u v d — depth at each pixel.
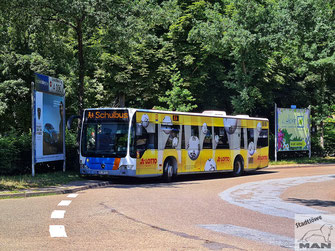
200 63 39.09
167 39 40.44
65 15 19.75
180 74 38.75
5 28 21.06
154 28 39.06
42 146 18.47
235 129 24.34
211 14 34.94
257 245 7.16
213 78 41.88
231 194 14.69
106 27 20.58
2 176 17.14
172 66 38.56
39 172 19.69
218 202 12.55
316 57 35.53
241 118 24.91
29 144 18.80
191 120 21.41
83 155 19.14
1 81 33.53
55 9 19.69
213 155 22.62
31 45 22.64
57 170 21.02
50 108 19.20
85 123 19.28
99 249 6.74
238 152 24.42
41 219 9.37
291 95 46.06
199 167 21.70
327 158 38.19
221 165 23.12
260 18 33.59
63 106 20.41
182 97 34.97
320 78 37.62
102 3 19.78
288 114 34.84
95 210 10.68
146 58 38.31
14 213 10.15
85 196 13.63
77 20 21.06
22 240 7.32
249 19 33.72
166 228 8.52
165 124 19.92
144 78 38.66
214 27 34.00
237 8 33.88
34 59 32.84
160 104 39.47
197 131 21.70
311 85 46.75
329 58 34.06
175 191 15.59
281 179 21.25
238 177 23.42
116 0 20.75
